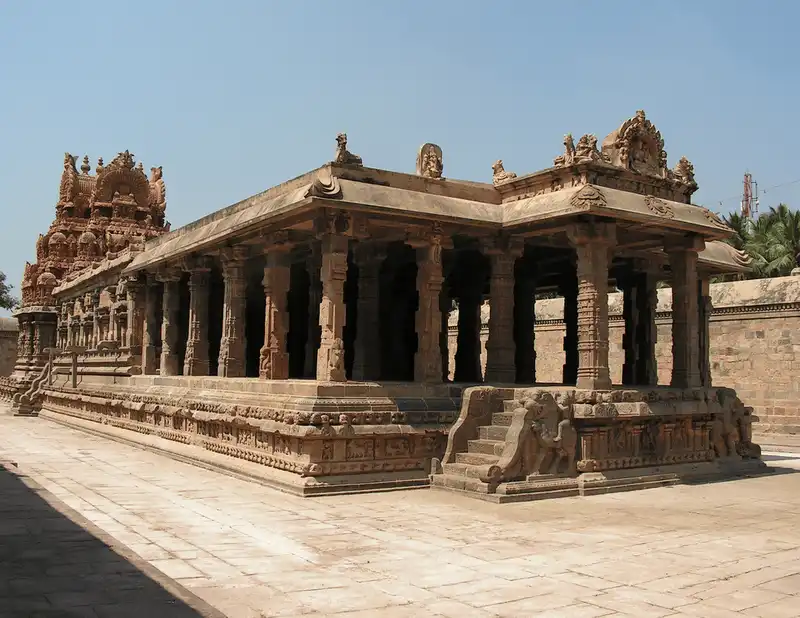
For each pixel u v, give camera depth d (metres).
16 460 17.80
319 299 19.17
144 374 24.84
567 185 15.61
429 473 14.34
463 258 21.22
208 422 17.23
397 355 22.59
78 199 44.91
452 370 36.16
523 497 12.83
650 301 20.66
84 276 32.97
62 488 13.73
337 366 14.42
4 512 11.28
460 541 9.77
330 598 7.30
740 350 27.27
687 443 16.25
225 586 7.68
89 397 26.59
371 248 17.55
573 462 14.02
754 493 14.23
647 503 12.89
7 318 52.47
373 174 15.23
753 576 8.28
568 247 18.33
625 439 14.91
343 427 13.61
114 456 18.83
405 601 7.23
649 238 17.42
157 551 9.12
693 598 7.44
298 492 13.04
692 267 16.97
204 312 21.39
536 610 7.00
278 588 7.62
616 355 29.95
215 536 9.96
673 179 16.73
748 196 56.84
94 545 9.22
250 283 25.31
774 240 39.59
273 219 15.39
